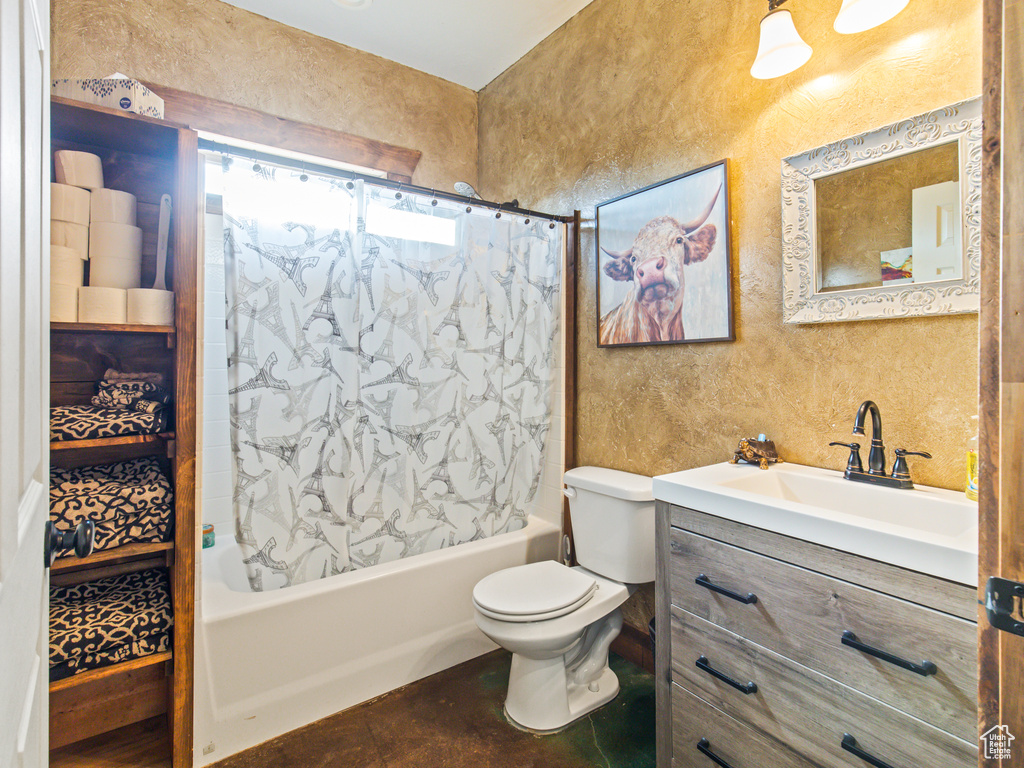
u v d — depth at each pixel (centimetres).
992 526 61
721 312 176
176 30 219
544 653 165
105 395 156
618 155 218
